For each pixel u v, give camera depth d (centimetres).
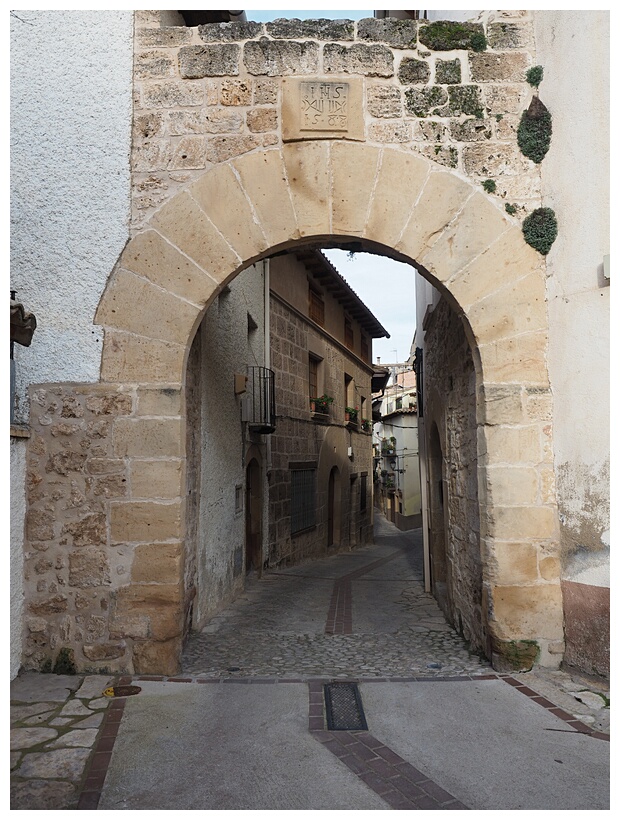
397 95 448
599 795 262
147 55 449
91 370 429
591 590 393
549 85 438
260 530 982
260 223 441
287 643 531
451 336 580
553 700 363
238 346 842
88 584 414
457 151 445
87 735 318
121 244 438
